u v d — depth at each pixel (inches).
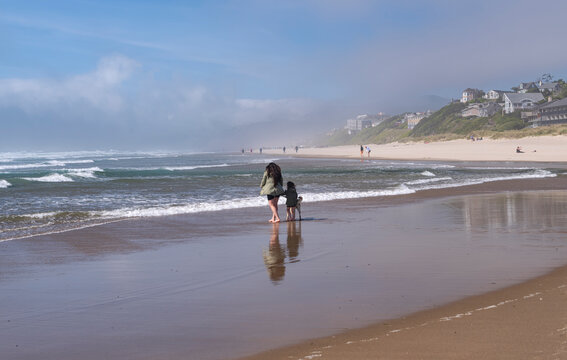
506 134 4089.6
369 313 205.5
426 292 237.5
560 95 5477.4
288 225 495.5
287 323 195.3
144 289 255.6
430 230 449.4
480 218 524.4
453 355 154.9
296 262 319.0
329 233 441.4
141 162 3154.5
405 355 156.4
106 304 228.8
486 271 281.1
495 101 6422.2
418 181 1104.2
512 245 366.6
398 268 294.4
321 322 195.0
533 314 195.5
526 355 152.8
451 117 6412.4
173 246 383.9
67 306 226.5
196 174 1552.7
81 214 575.5
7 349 173.5
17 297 242.7
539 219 507.8
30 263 322.3
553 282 250.5
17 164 2906.0
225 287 256.8
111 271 298.5
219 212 605.0
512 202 677.3
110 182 1120.8
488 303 214.5
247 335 182.2
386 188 929.5
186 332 187.8
